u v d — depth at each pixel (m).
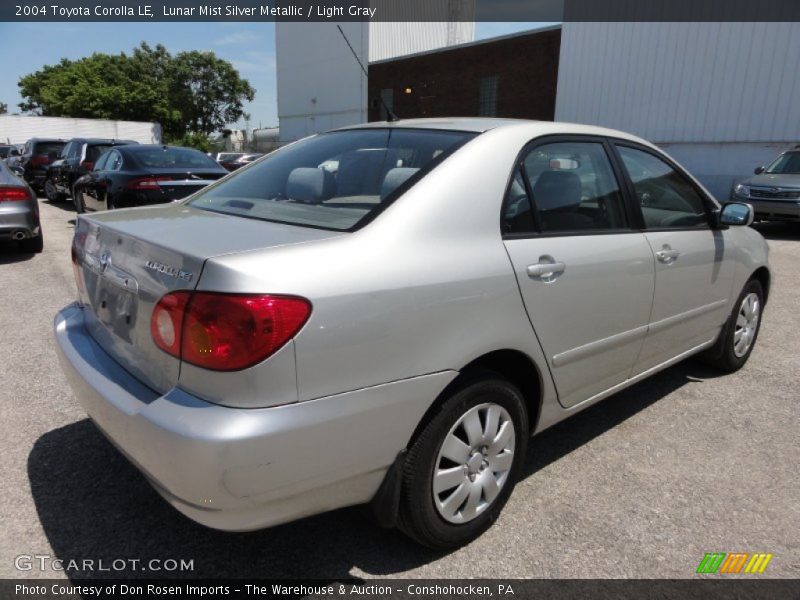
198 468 1.68
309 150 2.92
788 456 3.11
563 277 2.49
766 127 16.61
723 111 17.33
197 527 2.44
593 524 2.53
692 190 3.55
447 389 2.17
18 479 2.72
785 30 15.92
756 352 4.68
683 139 18.20
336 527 2.47
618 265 2.77
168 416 1.75
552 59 23.78
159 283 1.88
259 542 2.37
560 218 2.60
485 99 26.47
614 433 3.34
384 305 1.89
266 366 1.69
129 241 2.09
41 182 16.91
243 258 1.75
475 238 2.21
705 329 3.72
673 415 3.57
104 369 2.18
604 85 19.64
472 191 2.25
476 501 2.34
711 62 17.34
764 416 3.57
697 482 2.86
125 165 8.52
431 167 2.26
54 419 3.27
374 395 1.91
